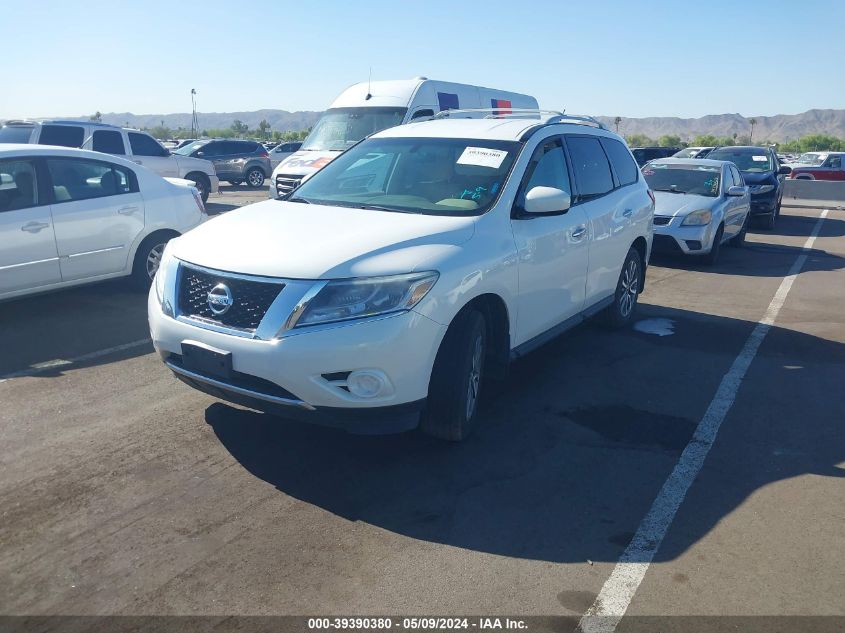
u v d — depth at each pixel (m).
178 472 3.99
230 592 3.02
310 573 3.15
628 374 5.79
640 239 7.05
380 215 4.51
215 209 17.34
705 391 5.46
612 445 4.48
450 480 3.99
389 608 2.95
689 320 7.57
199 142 25.55
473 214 4.54
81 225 7.06
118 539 3.36
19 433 4.42
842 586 3.16
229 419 4.68
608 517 3.67
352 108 12.70
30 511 3.56
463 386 4.17
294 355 3.63
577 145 5.93
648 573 3.22
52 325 6.74
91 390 5.13
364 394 3.75
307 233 4.15
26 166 6.73
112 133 15.54
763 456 4.39
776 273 10.57
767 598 3.07
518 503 3.78
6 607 2.89
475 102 13.80
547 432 4.64
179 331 3.98
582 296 5.82
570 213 5.45
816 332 7.20
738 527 3.61
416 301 3.81
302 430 4.55
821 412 5.10
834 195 21.70
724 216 11.15
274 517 3.58
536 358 6.13
